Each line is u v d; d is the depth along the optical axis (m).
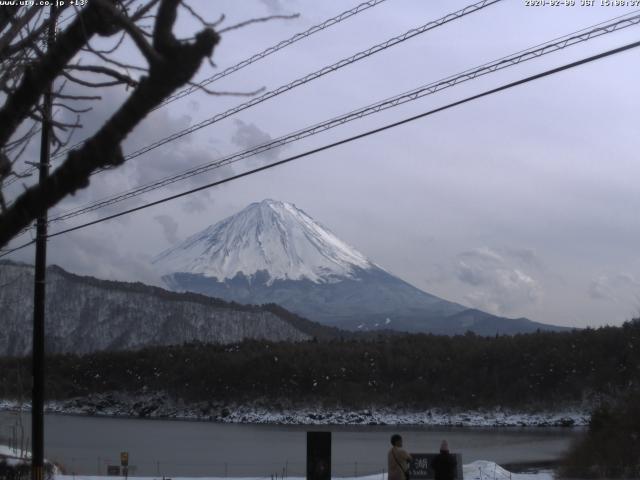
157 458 62.16
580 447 39.19
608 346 120.25
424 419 121.88
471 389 126.31
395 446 18.42
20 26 5.71
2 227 5.09
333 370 134.00
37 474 20.78
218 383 137.38
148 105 4.69
